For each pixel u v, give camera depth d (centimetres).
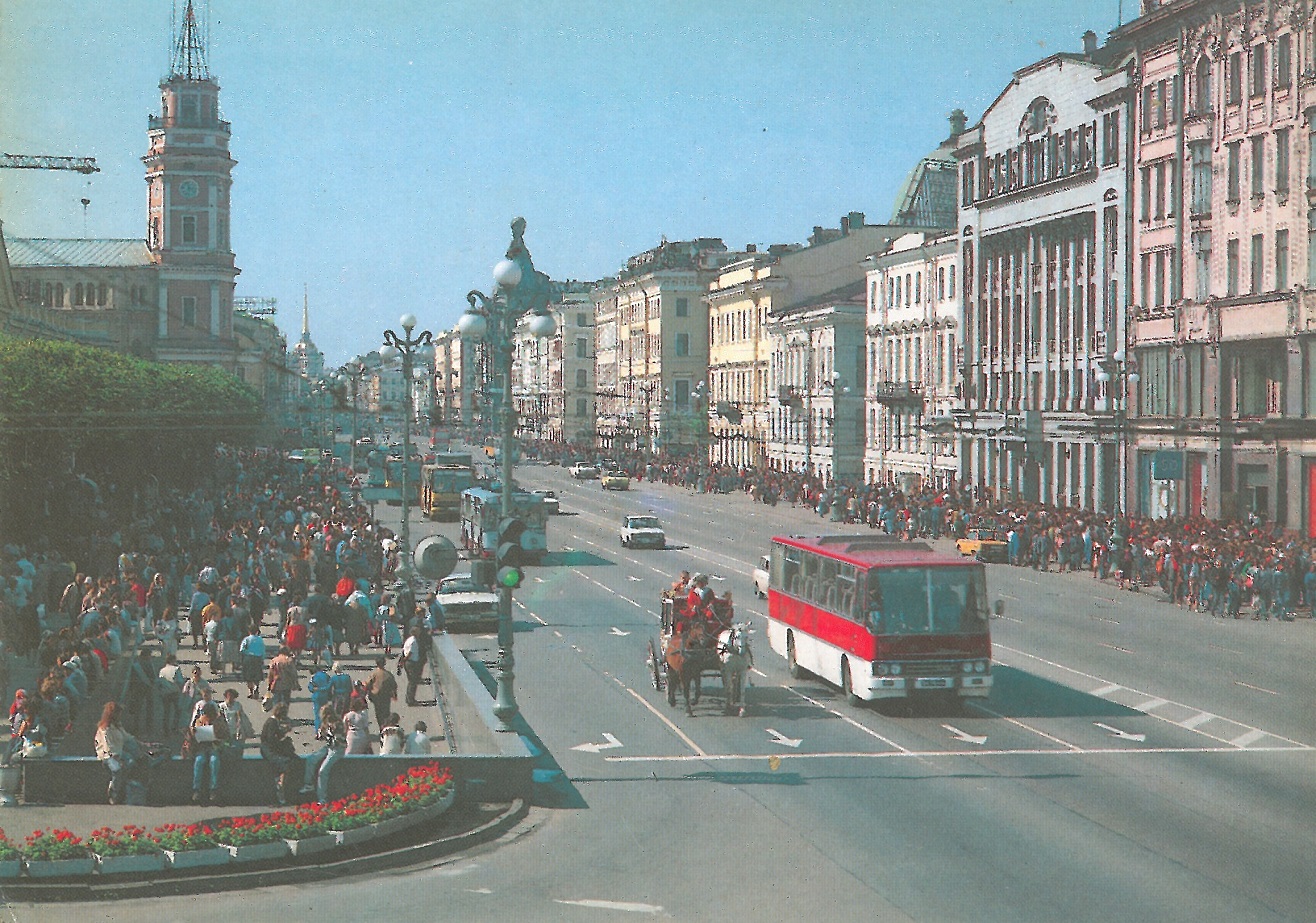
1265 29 5725
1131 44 6856
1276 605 4300
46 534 5009
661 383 14038
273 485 8612
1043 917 1659
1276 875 1811
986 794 2255
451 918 1697
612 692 3194
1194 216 6253
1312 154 5475
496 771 2259
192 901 1791
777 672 3475
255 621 3819
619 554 6431
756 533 7381
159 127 13112
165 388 7000
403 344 4750
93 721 2784
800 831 2058
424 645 3183
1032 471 7819
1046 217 7600
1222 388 5988
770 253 12850
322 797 2231
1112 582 5256
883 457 9794
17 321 6844
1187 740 2641
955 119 12394
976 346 8475
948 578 2889
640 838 2039
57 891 1811
